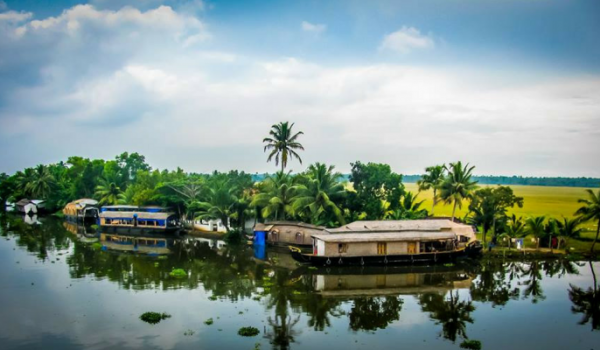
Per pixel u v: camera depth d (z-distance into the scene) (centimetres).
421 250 4862
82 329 2691
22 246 5650
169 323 2816
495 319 3008
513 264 4791
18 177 12319
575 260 4956
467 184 5950
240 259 5025
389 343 2570
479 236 6175
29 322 2800
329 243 4659
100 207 8681
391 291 3691
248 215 6769
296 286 3816
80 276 4009
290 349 2458
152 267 4466
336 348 2488
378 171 6569
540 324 2920
